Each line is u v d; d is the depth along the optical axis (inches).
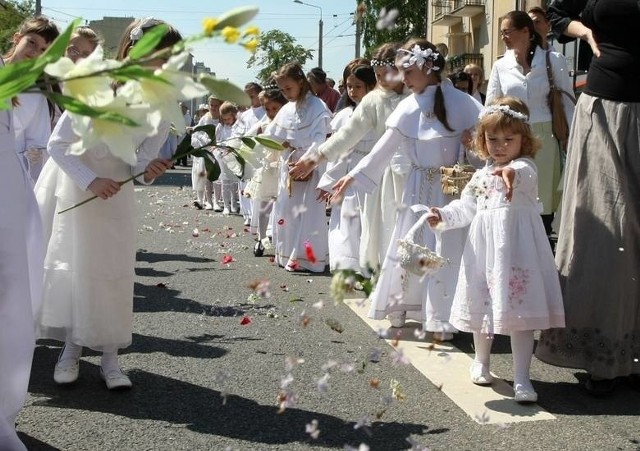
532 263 159.9
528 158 166.1
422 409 155.5
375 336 210.8
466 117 204.7
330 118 330.6
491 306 161.0
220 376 147.6
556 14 179.9
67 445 136.2
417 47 201.9
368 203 239.9
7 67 47.5
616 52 165.2
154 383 170.9
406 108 206.4
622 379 175.9
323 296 266.4
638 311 165.3
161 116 50.0
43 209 171.5
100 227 159.5
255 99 469.7
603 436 142.0
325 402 158.6
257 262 347.6
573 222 169.2
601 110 167.0
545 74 244.7
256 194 350.6
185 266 332.2
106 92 49.4
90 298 160.2
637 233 164.4
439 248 197.2
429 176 205.3
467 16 1155.9
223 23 46.7
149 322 227.1
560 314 162.6
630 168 165.8
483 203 165.3
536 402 159.8
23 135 209.8
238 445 136.9
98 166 157.5
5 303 123.1
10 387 123.8
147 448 135.3
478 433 143.1
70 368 168.6
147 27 153.7
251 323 225.6
